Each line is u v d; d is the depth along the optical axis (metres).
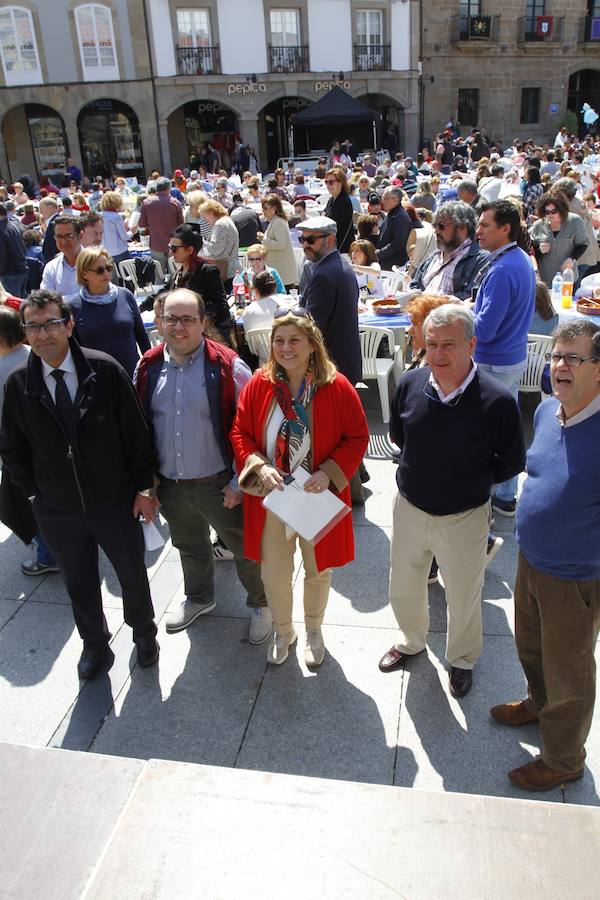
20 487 2.89
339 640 3.21
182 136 28.58
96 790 1.57
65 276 4.81
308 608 3.00
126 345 3.93
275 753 2.63
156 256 9.20
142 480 2.84
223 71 26.28
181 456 2.89
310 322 2.55
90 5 24.50
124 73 25.45
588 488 2.04
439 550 2.65
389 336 5.38
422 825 1.46
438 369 2.37
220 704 2.88
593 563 2.13
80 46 24.94
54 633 3.37
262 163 29.72
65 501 2.73
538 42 29.89
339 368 4.02
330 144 29.86
